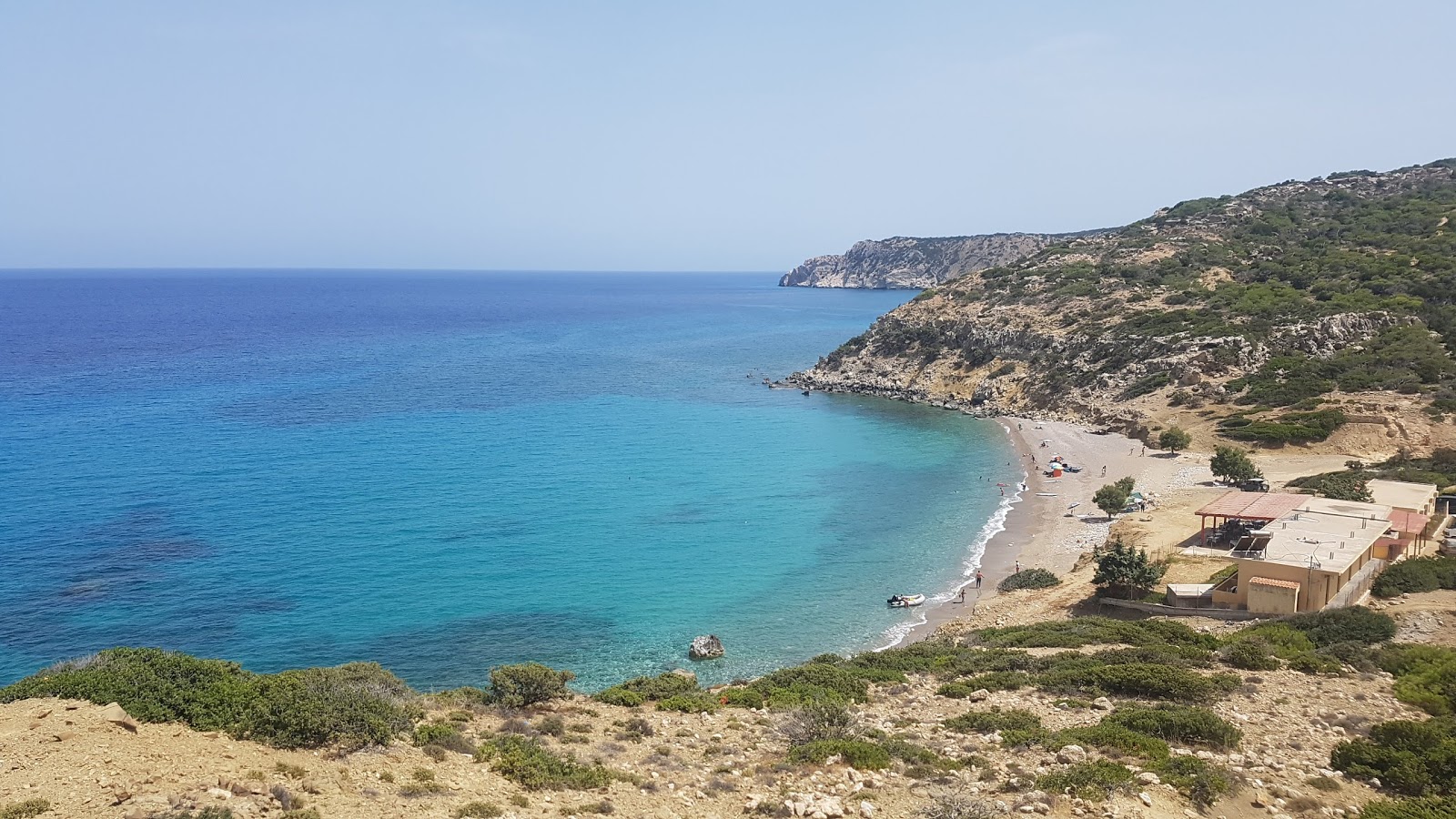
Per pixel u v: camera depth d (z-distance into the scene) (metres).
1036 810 17.92
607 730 25.30
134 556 56.53
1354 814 18.22
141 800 14.98
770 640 47.84
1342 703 26.59
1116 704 27.28
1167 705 26.61
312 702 20.70
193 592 51.12
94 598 49.66
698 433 105.25
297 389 125.19
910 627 49.72
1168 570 52.69
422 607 50.78
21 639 44.09
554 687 27.94
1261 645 34.00
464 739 21.86
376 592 52.56
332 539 61.75
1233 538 57.78
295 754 19.08
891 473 86.88
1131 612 47.41
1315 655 32.44
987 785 19.88
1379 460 77.62
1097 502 70.38
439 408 115.00
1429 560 46.28
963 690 30.31
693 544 63.81
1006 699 28.92
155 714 19.61
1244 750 22.34
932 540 65.94
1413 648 31.56
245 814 15.09
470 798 17.80
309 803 16.38
